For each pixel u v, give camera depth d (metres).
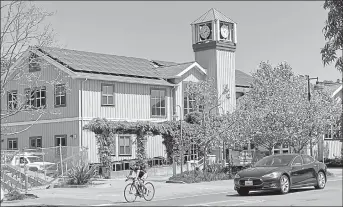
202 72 46.44
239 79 53.91
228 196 21.92
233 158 41.97
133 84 41.50
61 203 21.56
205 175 32.09
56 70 39.28
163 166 38.91
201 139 33.56
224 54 47.31
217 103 38.56
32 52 27.89
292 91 35.88
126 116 40.75
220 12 48.00
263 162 23.02
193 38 48.28
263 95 36.84
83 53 44.03
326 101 37.09
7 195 24.05
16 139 42.00
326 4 13.01
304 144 35.16
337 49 12.98
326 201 17.08
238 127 33.69
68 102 38.78
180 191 25.86
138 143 37.56
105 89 39.72
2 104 41.09
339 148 51.56
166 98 43.81
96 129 35.59
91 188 28.91
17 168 30.14
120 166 39.16
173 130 38.69
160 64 49.12
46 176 31.95
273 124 34.12
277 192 22.06
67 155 33.56
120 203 21.19
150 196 22.41
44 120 40.12
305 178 22.50
